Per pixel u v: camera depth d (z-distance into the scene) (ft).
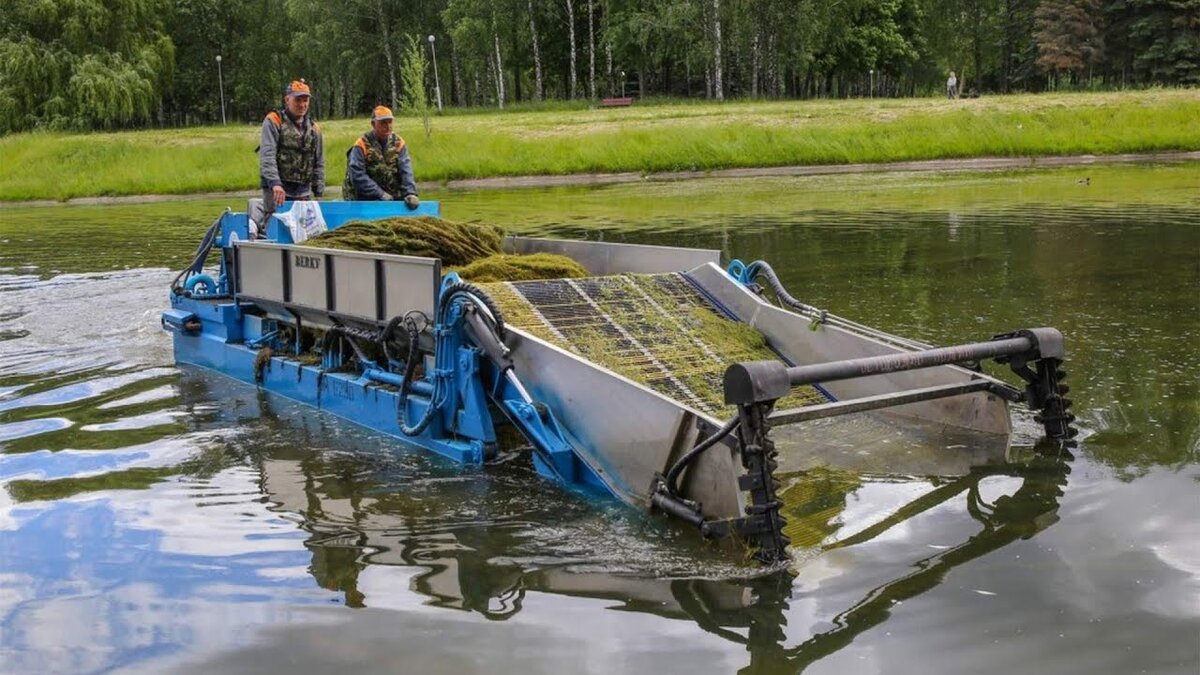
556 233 54.70
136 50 176.86
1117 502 15.80
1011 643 11.60
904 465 18.03
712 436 15.23
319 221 27.61
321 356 24.36
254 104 237.25
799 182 88.74
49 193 103.81
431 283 19.79
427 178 101.96
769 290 36.27
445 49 203.00
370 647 11.95
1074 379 23.04
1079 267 39.52
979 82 232.32
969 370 19.60
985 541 14.58
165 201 98.48
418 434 20.01
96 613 13.05
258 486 17.95
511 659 11.57
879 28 203.41
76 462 19.52
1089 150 103.24
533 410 18.07
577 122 117.70
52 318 35.22
